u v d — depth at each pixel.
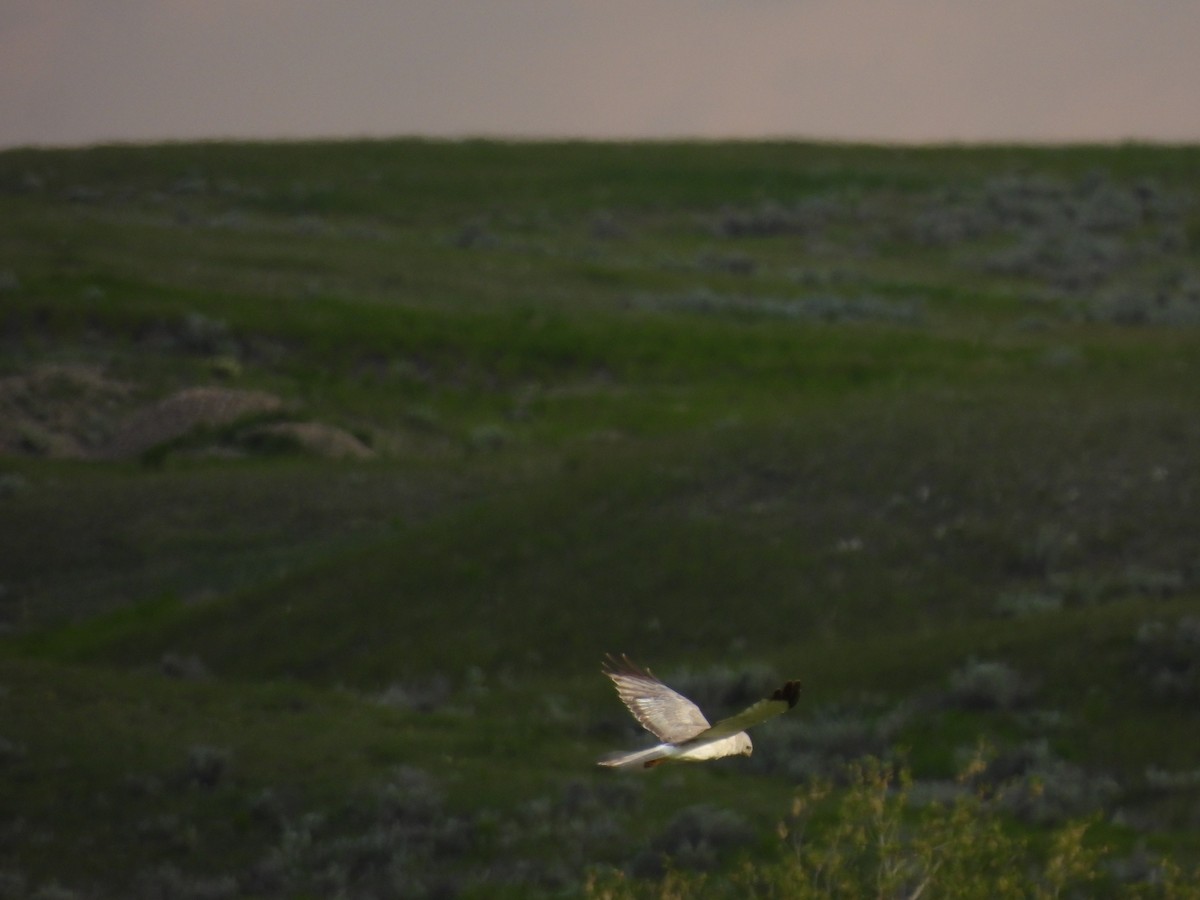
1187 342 98.50
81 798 35.66
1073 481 57.75
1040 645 42.81
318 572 59.41
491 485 75.81
